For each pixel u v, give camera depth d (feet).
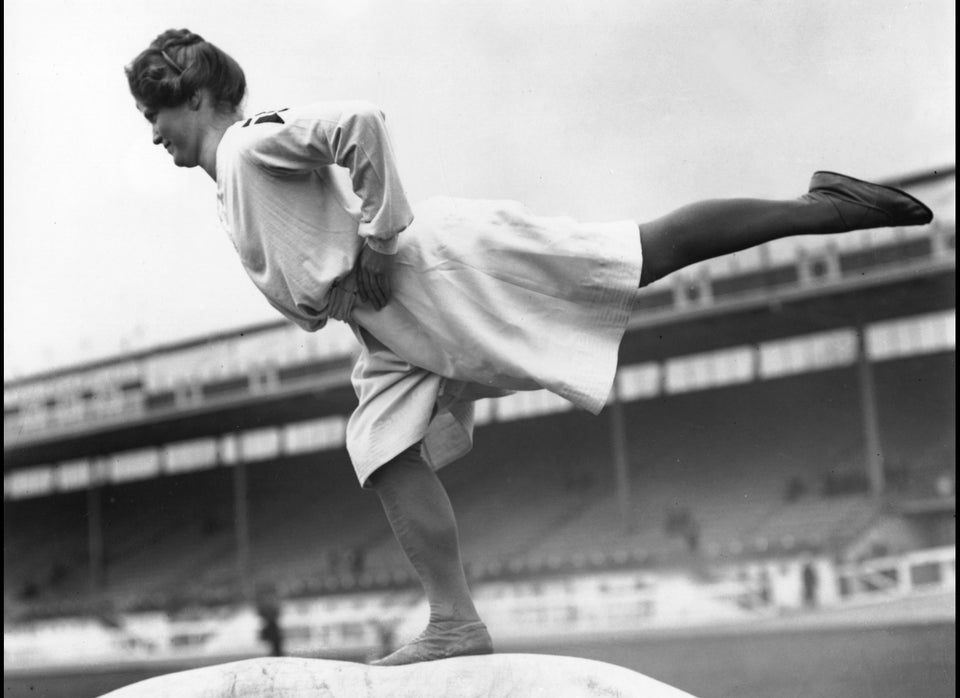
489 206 7.03
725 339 85.66
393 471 7.02
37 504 105.50
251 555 91.91
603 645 58.29
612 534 78.74
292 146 6.73
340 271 6.82
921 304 80.23
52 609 90.33
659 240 6.81
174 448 101.91
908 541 71.97
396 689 6.45
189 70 7.29
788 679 45.24
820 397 83.56
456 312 6.80
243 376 98.27
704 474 82.89
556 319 6.81
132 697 6.49
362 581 82.84
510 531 82.02
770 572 62.18
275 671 6.50
